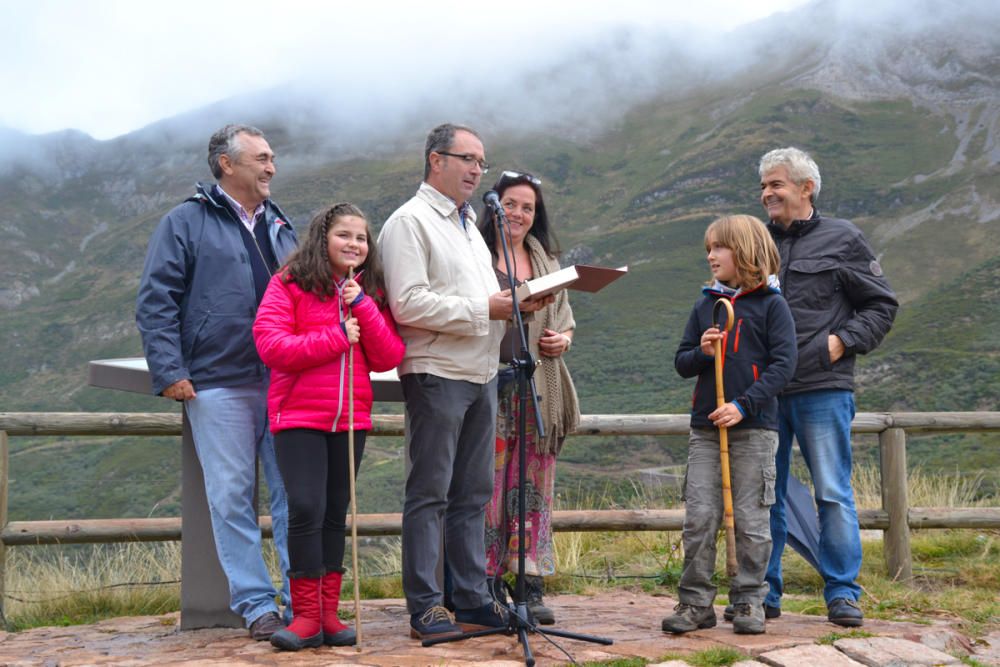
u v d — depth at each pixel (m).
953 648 3.48
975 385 60.34
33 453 80.75
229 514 3.58
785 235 4.05
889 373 67.38
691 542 3.58
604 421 5.25
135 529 4.75
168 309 3.60
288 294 3.36
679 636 3.48
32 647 3.49
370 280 3.43
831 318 3.87
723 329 3.63
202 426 3.63
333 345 3.22
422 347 3.41
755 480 3.54
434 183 3.57
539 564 3.89
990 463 29.28
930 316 80.88
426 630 3.33
